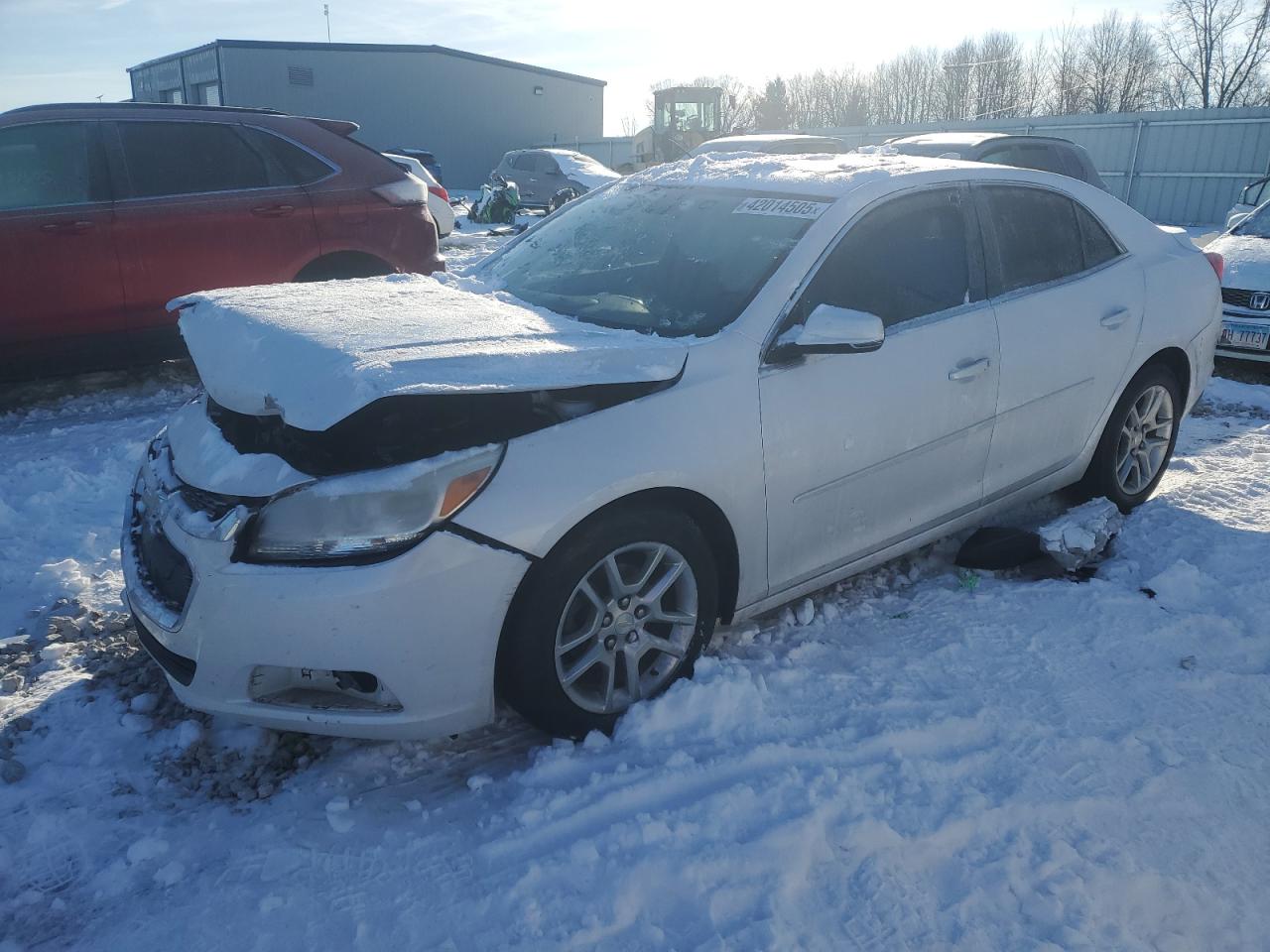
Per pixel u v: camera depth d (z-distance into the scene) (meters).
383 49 37.53
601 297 3.47
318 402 2.41
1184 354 4.48
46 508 4.59
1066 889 2.28
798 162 4.05
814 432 3.14
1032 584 3.83
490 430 2.61
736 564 3.09
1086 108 51.91
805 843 2.38
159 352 6.33
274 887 2.33
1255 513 4.36
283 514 2.48
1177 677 3.15
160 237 6.11
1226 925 2.23
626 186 4.23
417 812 2.60
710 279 3.31
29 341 5.86
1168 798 2.59
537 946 2.13
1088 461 4.22
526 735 2.97
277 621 2.42
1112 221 4.30
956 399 3.53
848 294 3.30
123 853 2.45
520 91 41.62
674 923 2.20
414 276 3.92
